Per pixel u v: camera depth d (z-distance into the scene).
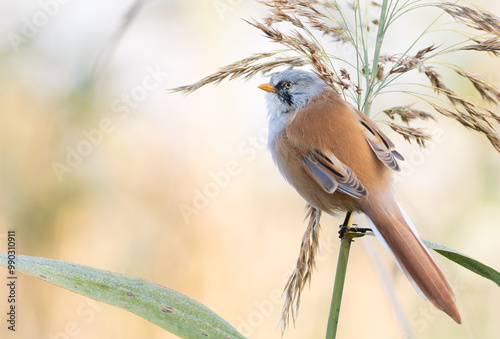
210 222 11.30
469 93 9.55
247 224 11.44
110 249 10.99
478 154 10.71
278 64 5.00
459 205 10.61
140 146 11.21
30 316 10.30
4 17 10.54
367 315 10.84
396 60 5.00
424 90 9.85
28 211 10.67
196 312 3.76
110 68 10.70
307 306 11.02
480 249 10.26
